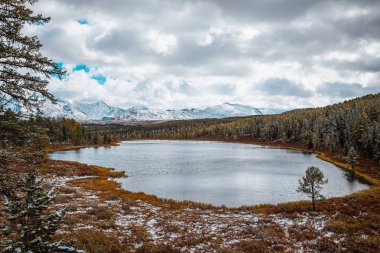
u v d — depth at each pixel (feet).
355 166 249.14
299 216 88.74
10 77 27.99
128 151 412.77
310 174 95.50
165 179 183.32
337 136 398.83
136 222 77.87
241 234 67.97
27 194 28.68
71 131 501.15
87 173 189.47
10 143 28.30
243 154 366.63
